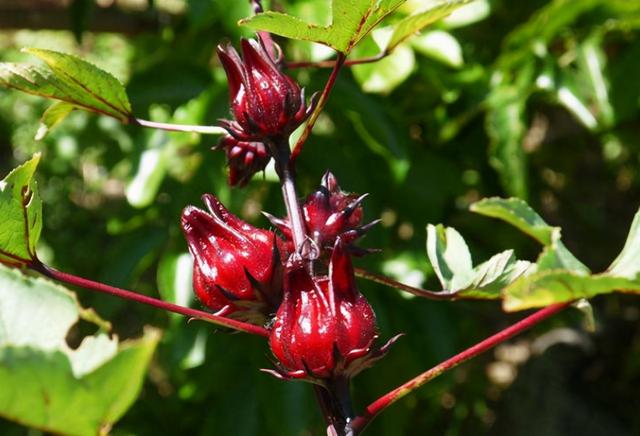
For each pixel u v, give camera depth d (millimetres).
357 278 843
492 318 1218
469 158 987
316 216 510
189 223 507
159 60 942
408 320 876
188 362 840
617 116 892
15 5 1060
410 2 774
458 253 562
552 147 1187
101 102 554
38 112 1500
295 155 507
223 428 877
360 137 891
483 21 985
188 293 837
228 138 543
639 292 454
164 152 818
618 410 1367
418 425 1218
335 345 468
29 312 484
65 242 1370
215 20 899
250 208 938
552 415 1345
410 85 929
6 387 409
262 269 500
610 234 1282
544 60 856
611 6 853
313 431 965
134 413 1056
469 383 1255
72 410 420
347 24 491
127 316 1313
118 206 1405
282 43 860
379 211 877
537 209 1146
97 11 1062
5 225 497
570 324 1244
